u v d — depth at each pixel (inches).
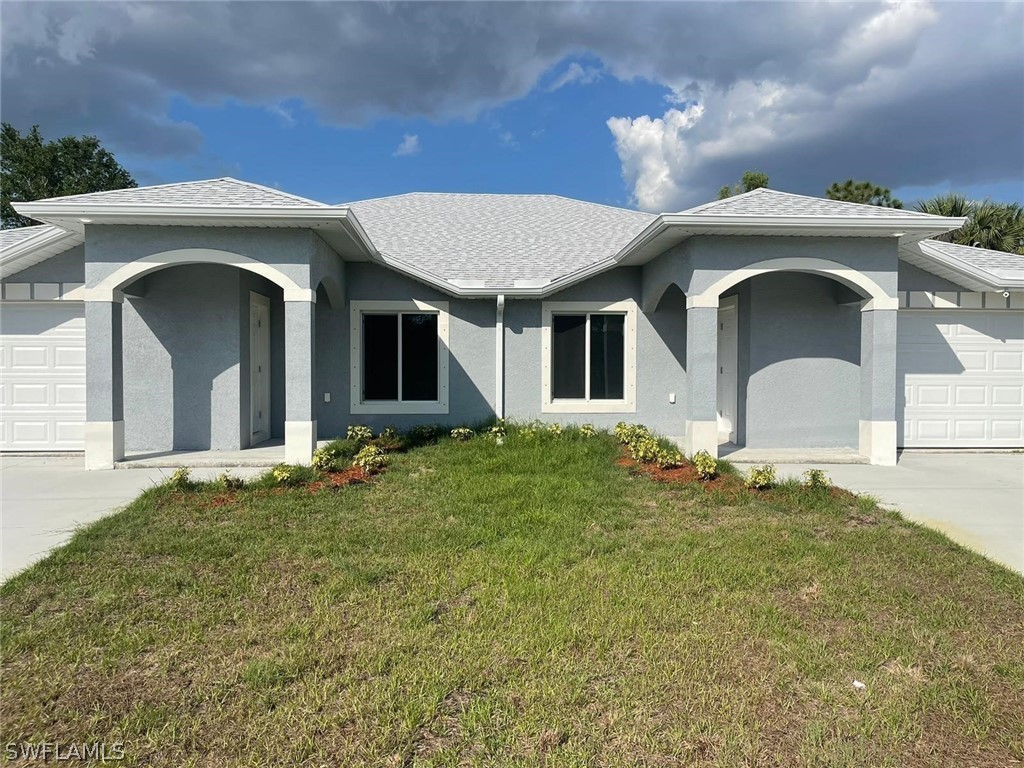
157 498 283.0
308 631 155.7
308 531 238.1
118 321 380.8
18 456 430.3
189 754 109.9
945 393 466.0
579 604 172.7
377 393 501.4
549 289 478.0
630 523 253.1
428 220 634.8
